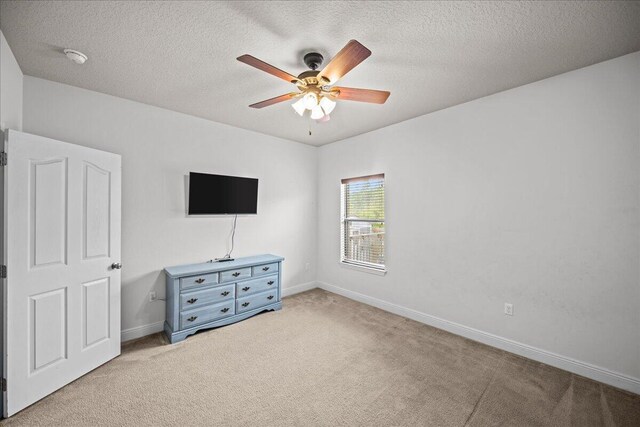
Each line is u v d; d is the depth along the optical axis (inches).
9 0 57.7
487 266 107.0
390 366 91.8
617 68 80.0
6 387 68.6
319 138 165.8
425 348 103.9
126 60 82.1
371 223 154.1
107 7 60.4
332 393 78.4
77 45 74.4
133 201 112.0
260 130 149.9
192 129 128.1
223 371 88.7
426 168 126.1
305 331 118.3
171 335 107.6
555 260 91.4
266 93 104.9
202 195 128.8
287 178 167.6
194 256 129.5
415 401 75.2
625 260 79.4
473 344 107.1
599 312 83.6
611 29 67.1
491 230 105.8
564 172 89.4
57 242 80.1
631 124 78.0
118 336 97.9
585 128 85.3
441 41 72.4
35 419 67.9
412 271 131.8
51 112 94.4
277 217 162.7
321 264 182.1
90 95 102.1
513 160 100.0
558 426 66.6
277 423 67.3
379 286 146.9
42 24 65.9
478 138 108.9
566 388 80.2
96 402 74.0
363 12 62.0
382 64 83.7
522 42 72.6
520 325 99.0
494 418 69.1
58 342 79.6
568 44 73.4
